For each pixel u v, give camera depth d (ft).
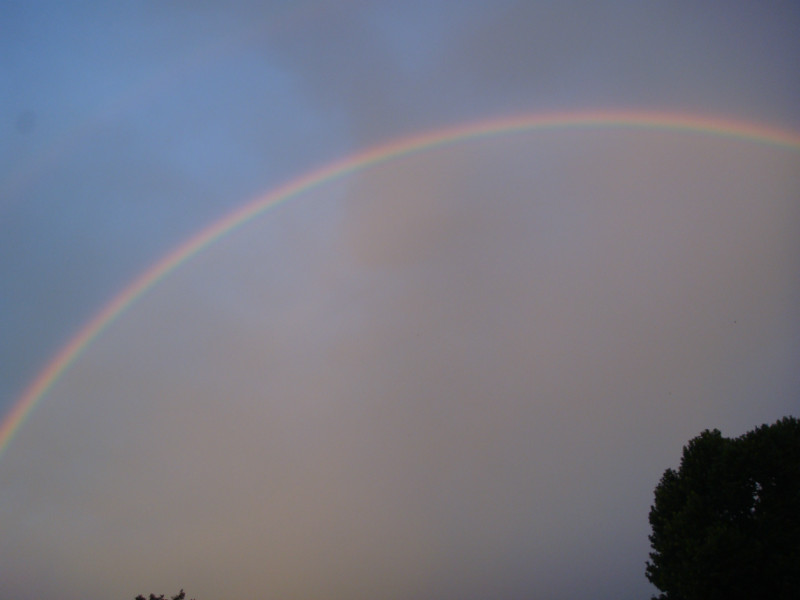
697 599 81.10
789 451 87.56
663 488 95.14
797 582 77.97
